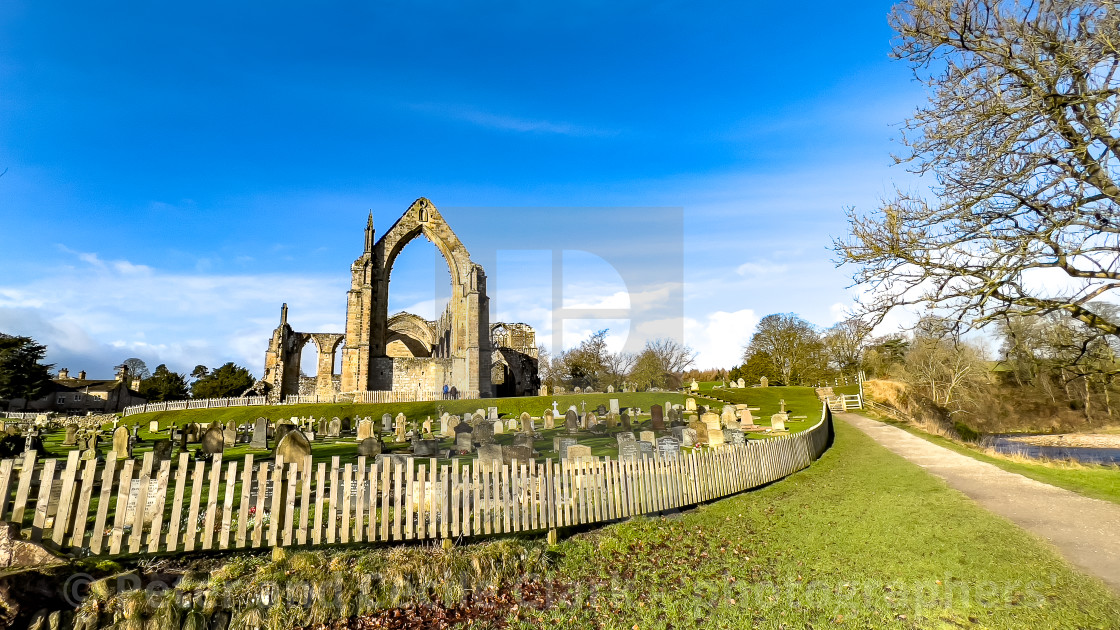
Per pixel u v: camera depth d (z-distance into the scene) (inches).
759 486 513.3
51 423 1316.4
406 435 910.4
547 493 329.7
